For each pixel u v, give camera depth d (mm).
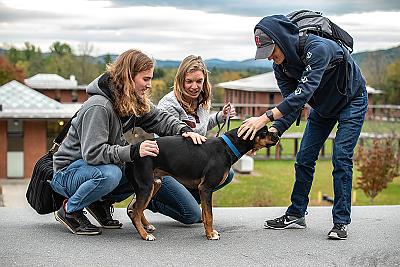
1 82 34406
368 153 17938
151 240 4152
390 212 5332
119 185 4301
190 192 4773
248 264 3697
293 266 3682
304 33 4020
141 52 3977
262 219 4957
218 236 4215
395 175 17719
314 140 4461
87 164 4012
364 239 4309
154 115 4250
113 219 4668
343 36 4148
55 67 37844
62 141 4316
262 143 3971
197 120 4551
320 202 15742
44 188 4250
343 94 4098
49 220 4812
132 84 3953
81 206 4098
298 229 4590
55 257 3779
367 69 37938
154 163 3967
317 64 3893
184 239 4219
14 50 39969
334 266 3707
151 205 4602
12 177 20047
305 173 4535
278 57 4031
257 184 19297
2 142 19906
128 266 3619
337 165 4195
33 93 20672
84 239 4191
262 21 3982
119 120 4051
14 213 5113
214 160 3955
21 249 3947
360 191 19078
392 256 3920
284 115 3920
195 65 4387
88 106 3945
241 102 33719
